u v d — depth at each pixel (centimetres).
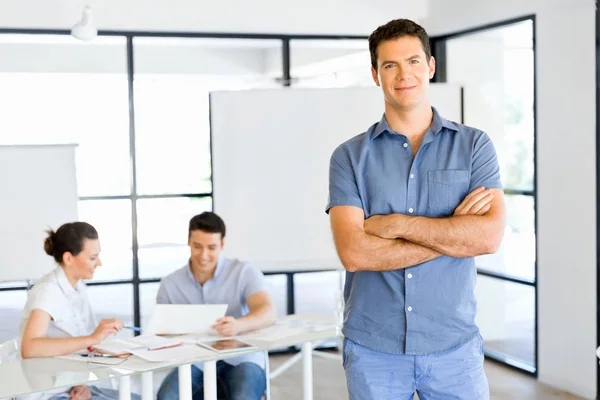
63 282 343
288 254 567
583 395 501
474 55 597
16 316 549
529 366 554
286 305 626
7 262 518
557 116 512
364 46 628
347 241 245
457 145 247
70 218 525
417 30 239
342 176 253
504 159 570
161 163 592
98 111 575
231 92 560
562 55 505
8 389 272
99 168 578
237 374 368
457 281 242
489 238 238
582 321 500
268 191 565
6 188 516
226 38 599
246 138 562
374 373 246
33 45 555
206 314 352
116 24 571
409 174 246
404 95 239
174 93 591
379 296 244
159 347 322
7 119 554
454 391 242
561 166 511
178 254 598
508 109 562
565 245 511
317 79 618
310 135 565
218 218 391
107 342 329
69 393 338
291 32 610
